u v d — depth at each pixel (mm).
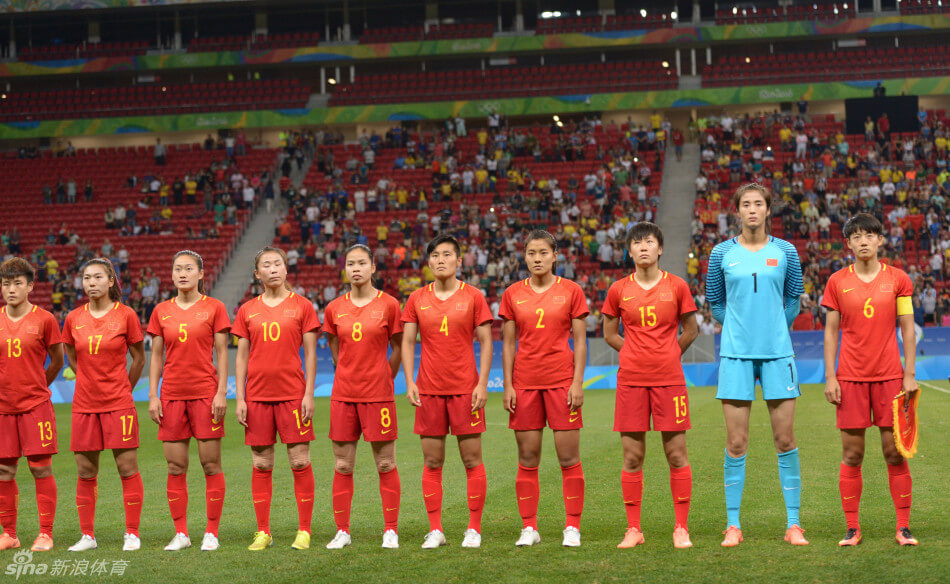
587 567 5102
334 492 5961
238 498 7859
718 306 6043
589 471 8711
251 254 28078
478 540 5789
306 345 6125
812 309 22391
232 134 36312
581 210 27406
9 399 6168
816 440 10109
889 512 6387
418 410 5977
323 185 30922
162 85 37062
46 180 32594
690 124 32875
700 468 8570
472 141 32812
